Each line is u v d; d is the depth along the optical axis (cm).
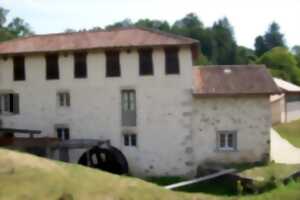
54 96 2711
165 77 2552
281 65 7700
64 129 2717
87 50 2609
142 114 2580
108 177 1753
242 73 2709
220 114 2517
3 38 6700
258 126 2494
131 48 2559
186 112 2531
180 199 1688
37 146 2506
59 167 1733
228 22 12369
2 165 1625
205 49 10594
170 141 2552
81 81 2662
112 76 2616
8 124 2791
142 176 2575
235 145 2514
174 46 2512
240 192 1992
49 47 2692
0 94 2802
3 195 1430
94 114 2648
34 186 1517
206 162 2525
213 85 2575
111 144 2622
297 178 2091
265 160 2483
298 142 3353
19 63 2767
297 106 4497
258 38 12481
